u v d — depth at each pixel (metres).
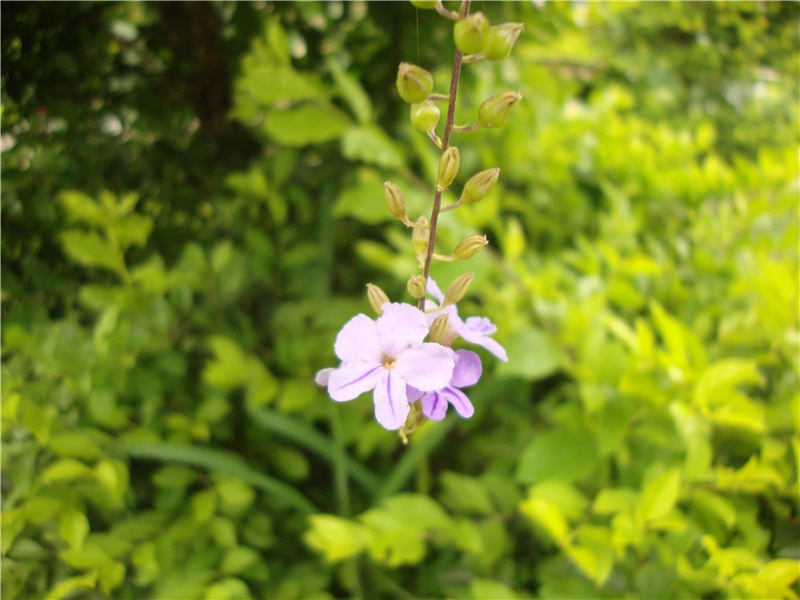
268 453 0.15
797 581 0.11
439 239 0.14
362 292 0.17
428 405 0.08
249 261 0.16
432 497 0.16
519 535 0.14
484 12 0.15
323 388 0.15
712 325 0.15
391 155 0.14
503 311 0.14
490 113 0.07
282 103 0.17
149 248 0.17
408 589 0.14
